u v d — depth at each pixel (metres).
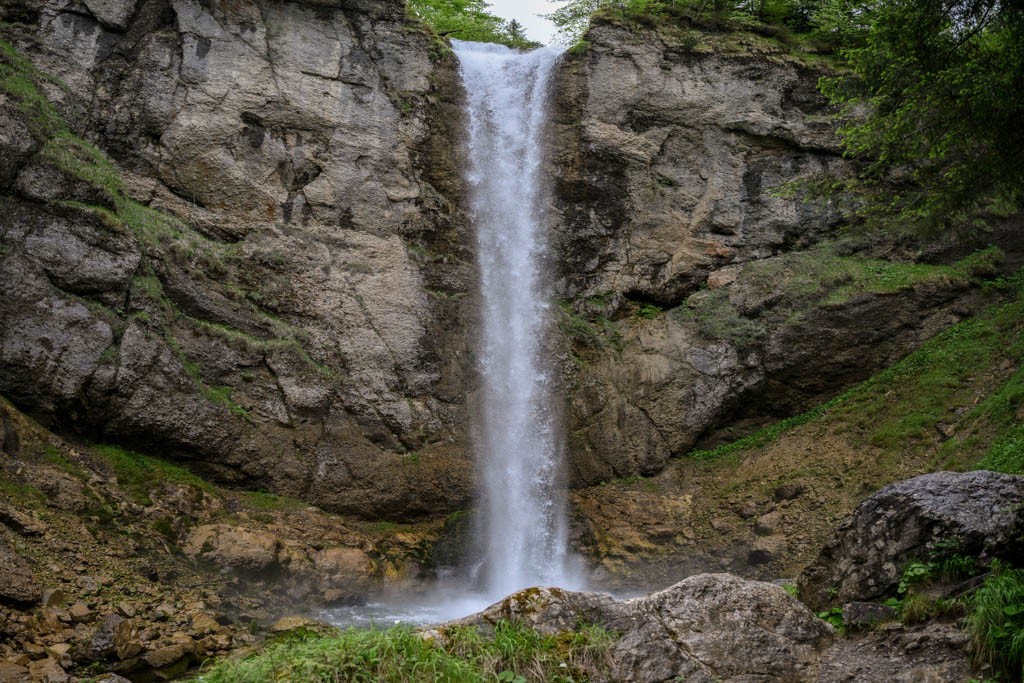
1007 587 6.86
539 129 23.41
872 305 21.58
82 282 15.65
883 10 11.34
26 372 14.67
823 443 19.91
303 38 20.64
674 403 21.86
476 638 6.91
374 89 21.22
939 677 6.54
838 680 6.86
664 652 7.04
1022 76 10.13
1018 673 6.30
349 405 18.62
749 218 23.52
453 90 22.52
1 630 9.52
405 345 19.75
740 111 23.84
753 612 7.43
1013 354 18.72
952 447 17.11
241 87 19.69
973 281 21.59
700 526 19.27
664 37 24.02
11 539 11.40
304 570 14.98
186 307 17.33
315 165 20.14
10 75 16.81
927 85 11.05
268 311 18.58
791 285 22.30
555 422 21.27
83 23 18.69
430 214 21.27
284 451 17.41
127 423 15.66
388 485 18.39
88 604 11.08
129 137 18.58
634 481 21.19
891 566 8.07
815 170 23.69
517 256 22.45
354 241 20.08
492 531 19.22
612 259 23.23
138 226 17.25
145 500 14.59
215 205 19.02
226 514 15.66
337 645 6.98
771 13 26.33
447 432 19.72
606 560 18.72
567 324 22.34
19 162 15.67
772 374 21.72
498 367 21.03
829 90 13.50
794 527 17.91
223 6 19.91
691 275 23.33
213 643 10.88
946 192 11.77
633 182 23.42
